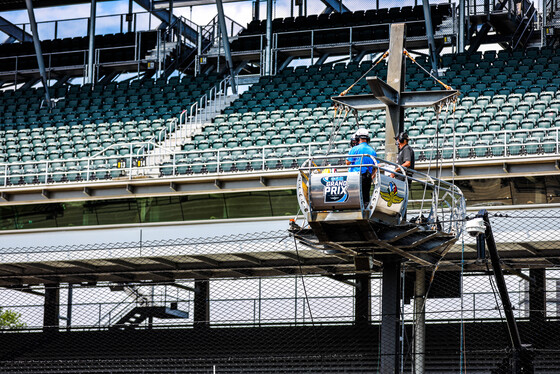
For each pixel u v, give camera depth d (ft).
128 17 134.72
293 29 128.47
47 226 84.17
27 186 83.66
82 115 112.06
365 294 66.90
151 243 75.05
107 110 111.34
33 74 134.82
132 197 82.02
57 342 76.07
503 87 99.35
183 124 103.81
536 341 63.10
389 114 47.11
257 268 69.72
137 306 75.72
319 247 45.37
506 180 73.72
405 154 43.19
